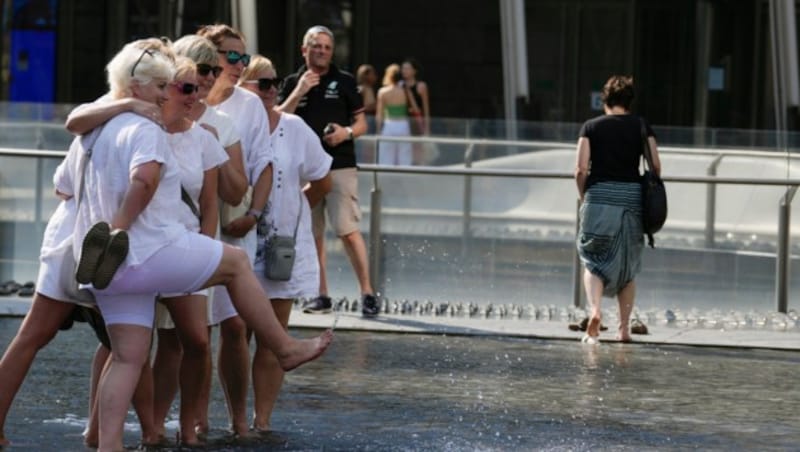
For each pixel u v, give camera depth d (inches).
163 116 587.8
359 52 2050.9
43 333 595.2
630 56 2031.3
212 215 607.5
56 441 613.9
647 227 992.9
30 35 2044.8
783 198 1115.9
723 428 687.1
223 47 651.5
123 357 572.7
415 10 2047.2
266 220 660.7
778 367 900.0
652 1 2034.9
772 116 2020.2
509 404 738.2
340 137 1056.8
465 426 674.2
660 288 1127.0
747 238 1119.0
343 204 1075.9
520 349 949.8
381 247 1136.8
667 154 1127.6
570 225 1128.2
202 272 573.3
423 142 1135.6
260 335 588.4
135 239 564.1
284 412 700.0
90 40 2039.9
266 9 2021.4
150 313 576.1
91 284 558.3
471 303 1133.7
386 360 880.3
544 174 1127.6
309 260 671.1
